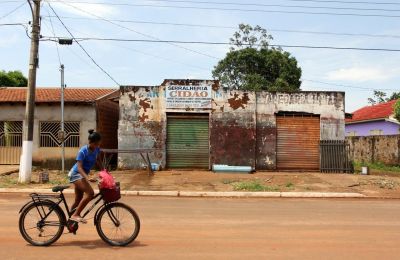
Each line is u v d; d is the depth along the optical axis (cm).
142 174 2069
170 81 2261
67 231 857
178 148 2262
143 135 2255
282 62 4100
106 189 736
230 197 1534
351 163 2259
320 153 2258
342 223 984
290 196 1555
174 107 2255
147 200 1409
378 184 1828
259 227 923
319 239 809
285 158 2275
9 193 1563
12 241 767
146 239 794
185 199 1454
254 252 701
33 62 1762
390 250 725
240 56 4094
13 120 2288
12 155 2294
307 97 2278
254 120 2261
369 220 1030
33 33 1756
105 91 2577
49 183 1762
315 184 1812
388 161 2752
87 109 2269
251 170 2181
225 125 2261
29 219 747
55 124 2286
